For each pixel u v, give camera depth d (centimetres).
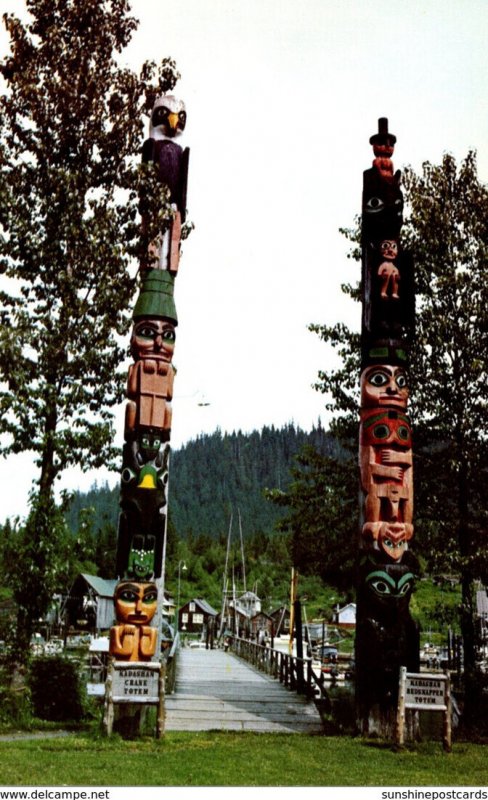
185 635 7519
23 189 1639
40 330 1584
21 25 1689
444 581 1988
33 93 1633
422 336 1967
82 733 1298
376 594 1420
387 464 1495
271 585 11594
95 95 1684
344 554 2225
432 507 1945
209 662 2891
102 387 1723
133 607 1389
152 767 1014
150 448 1477
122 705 1288
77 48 1708
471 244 2064
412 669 1420
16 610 1576
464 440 1930
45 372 1593
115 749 1138
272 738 1370
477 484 1952
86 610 5344
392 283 1616
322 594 10381
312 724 1625
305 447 2322
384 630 1406
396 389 1545
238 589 11812
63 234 1614
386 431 1510
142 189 1631
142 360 1533
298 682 1989
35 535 1503
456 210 2075
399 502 1480
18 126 1656
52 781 902
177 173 1716
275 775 1009
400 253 1666
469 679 1686
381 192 1681
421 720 1551
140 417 1488
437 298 2017
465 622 1789
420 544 1961
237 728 1570
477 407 1923
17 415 1551
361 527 1497
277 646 5628
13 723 1390
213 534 18300
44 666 1553
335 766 1088
